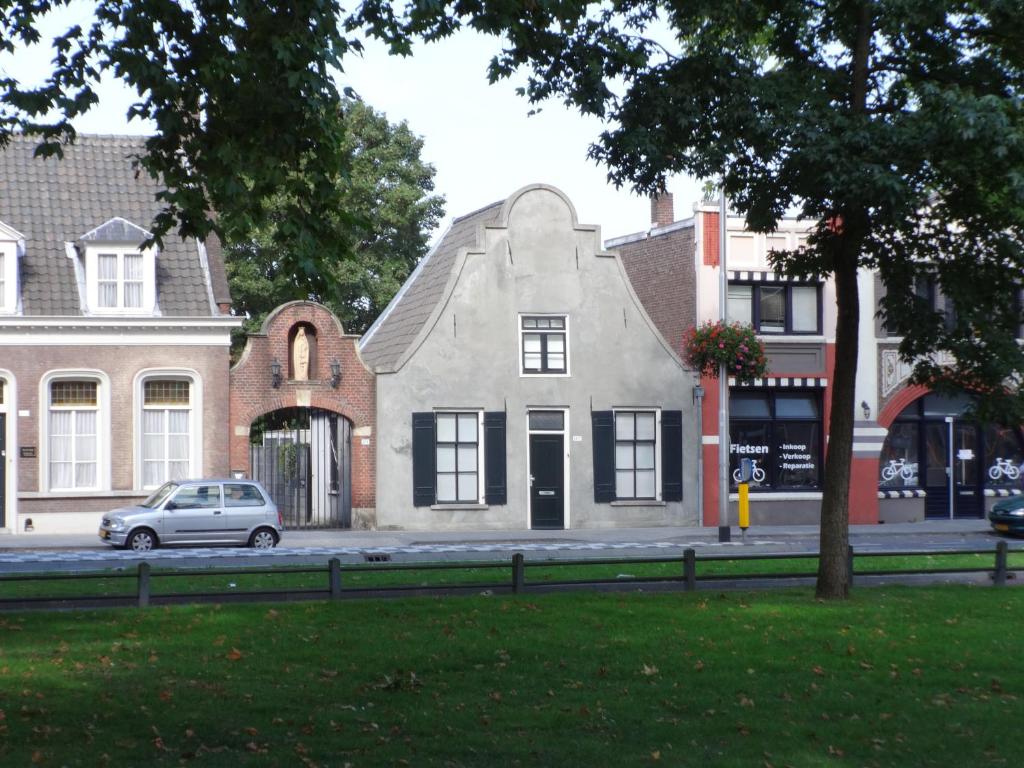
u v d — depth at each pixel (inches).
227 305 1304.1
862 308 1462.8
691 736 392.8
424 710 422.0
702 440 1422.2
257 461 1339.8
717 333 1255.5
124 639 545.0
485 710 422.6
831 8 663.1
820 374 1446.9
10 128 533.6
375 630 569.0
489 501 1358.3
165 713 411.8
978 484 1521.9
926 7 609.0
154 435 1270.9
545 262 1382.9
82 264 1273.4
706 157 625.9
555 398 1380.4
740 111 622.2
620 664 498.3
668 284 1492.4
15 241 1234.0
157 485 1268.5
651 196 663.8
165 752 366.9
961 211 650.2
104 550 1059.9
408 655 511.8
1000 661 518.0
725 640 552.1
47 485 1231.5
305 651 517.0
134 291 1267.2
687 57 642.2
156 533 1076.5
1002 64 654.5
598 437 1390.3
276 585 752.3
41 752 360.2
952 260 674.8
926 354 698.8
